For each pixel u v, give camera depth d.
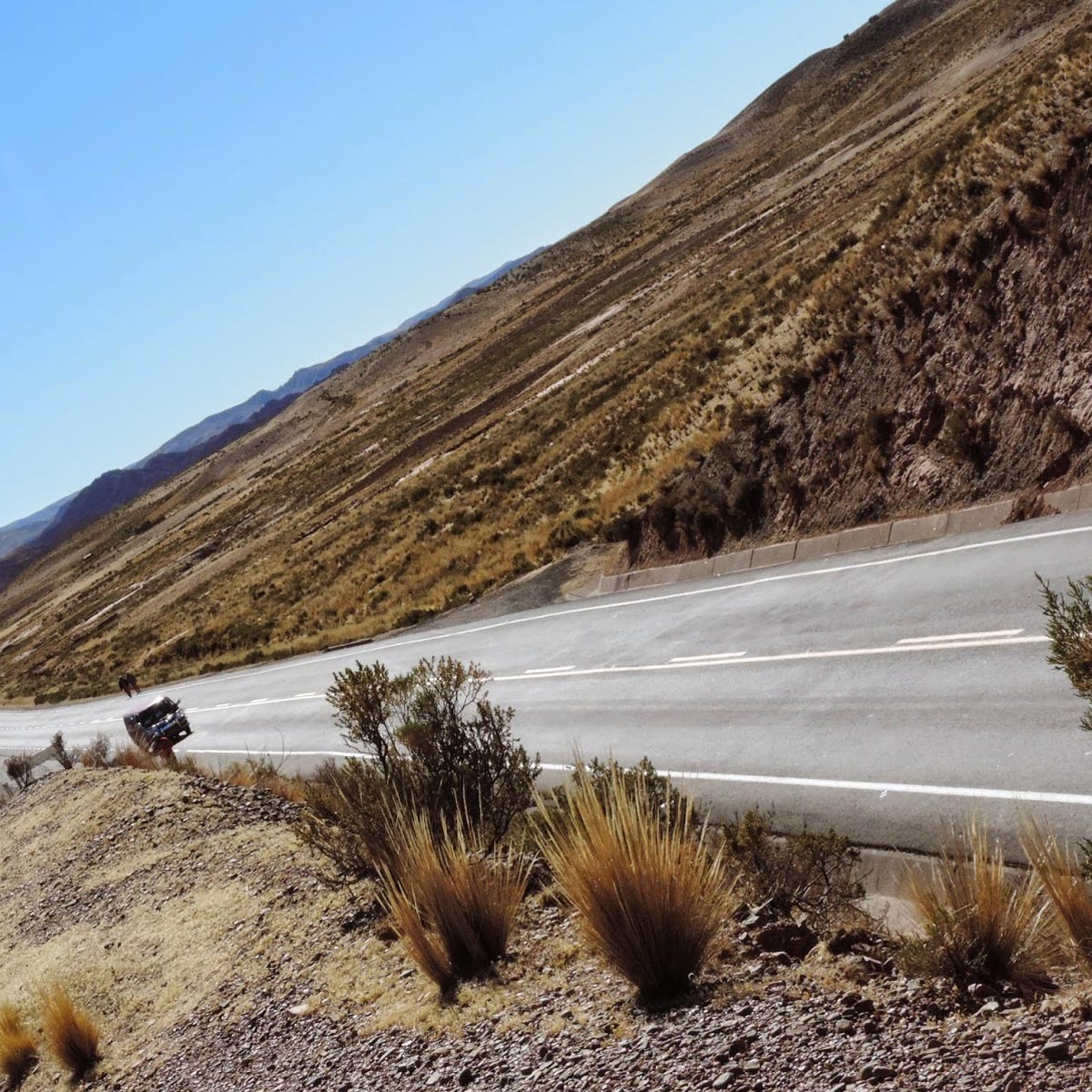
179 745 30.50
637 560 27.06
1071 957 4.59
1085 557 12.68
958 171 26.70
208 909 11.69
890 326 22.06
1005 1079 3.16
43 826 21.52
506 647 24.08
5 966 13.99
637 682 16.61
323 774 14.59
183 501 195.25
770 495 23.09
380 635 37.69
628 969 5.24
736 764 11.34
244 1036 7.73
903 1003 4.19
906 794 8.92
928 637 12.67
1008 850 7.30
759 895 6.66
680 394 41.44
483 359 123.00
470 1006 6.10
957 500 17.73
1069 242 17.83
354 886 10.09
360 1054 6.12
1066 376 16.66
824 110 159.00
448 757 9.88
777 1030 4.19
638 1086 4.11
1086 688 5.70
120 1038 9.64
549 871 8.27
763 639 16.05
